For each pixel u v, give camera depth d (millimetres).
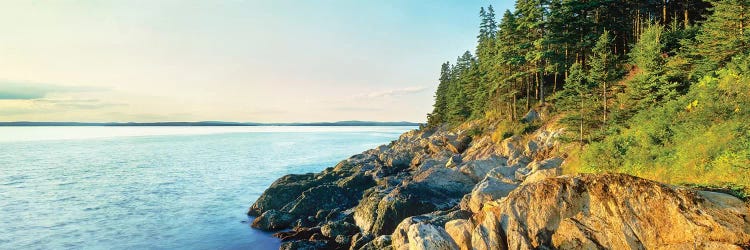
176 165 59875
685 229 9336
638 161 17422
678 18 48188
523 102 48312
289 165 59938
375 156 51000
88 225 28000
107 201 35094
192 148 96188
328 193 30500
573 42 41656
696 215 9281
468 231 13906
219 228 27281
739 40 23859
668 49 33125
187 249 23422
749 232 8484
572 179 11914
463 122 65250
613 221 10672
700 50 26047
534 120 39844
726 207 9086
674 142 17484
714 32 26375
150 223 28484
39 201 35219
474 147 42562
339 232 23547
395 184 31859
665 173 14828
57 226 27828
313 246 21703
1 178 47906
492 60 52094
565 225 11438
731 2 25984
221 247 23719
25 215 30547
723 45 24734
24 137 166250
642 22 44000
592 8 42125
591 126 27719
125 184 43375
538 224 11977
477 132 47000
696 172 13250
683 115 19266
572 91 31203
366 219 24516
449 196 27344
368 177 36312
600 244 10656
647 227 10062
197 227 27516
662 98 24656
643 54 27875
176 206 33281
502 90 50344
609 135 24234
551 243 11672
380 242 17906
